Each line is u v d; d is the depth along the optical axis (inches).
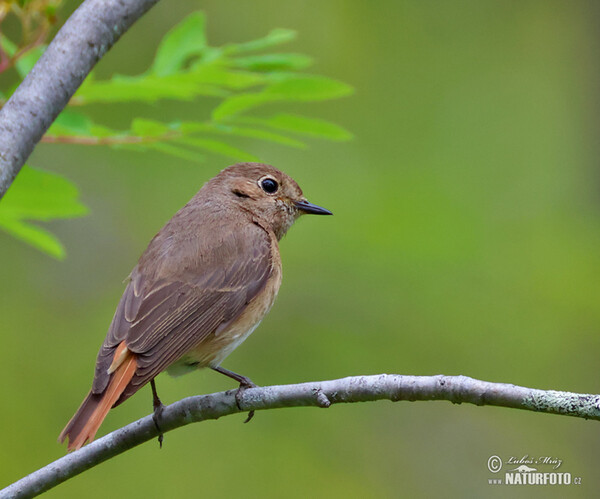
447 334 529.3
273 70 302.0
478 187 589.6
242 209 360.8
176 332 306.7
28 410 517.0
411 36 650.8
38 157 586.9
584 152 605.6
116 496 502.0
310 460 519.8
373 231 543.8
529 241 559.2
